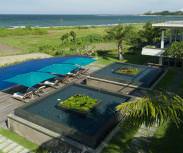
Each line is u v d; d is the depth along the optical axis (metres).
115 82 23.88
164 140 14.27
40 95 22.34
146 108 8.51
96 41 61.69
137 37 44.22
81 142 12.70
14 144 14.09
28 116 14.58
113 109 16.61
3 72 23.62
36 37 71.44
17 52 44.50
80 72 29.67
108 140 13.42
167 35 42.78
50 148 13.43
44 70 24.95
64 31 89.88
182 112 9.24
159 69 29.12
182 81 26.70
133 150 13.02
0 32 71.44
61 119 15.06
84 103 16.61
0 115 17.98
